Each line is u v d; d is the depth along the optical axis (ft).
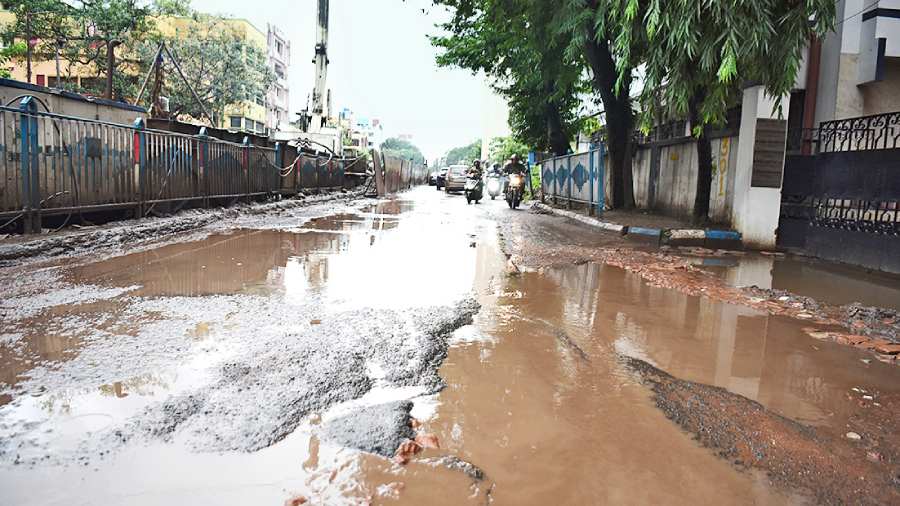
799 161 32.81
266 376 10.89
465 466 8.11
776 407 10.69
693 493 7.68
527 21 51.13
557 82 57.67
